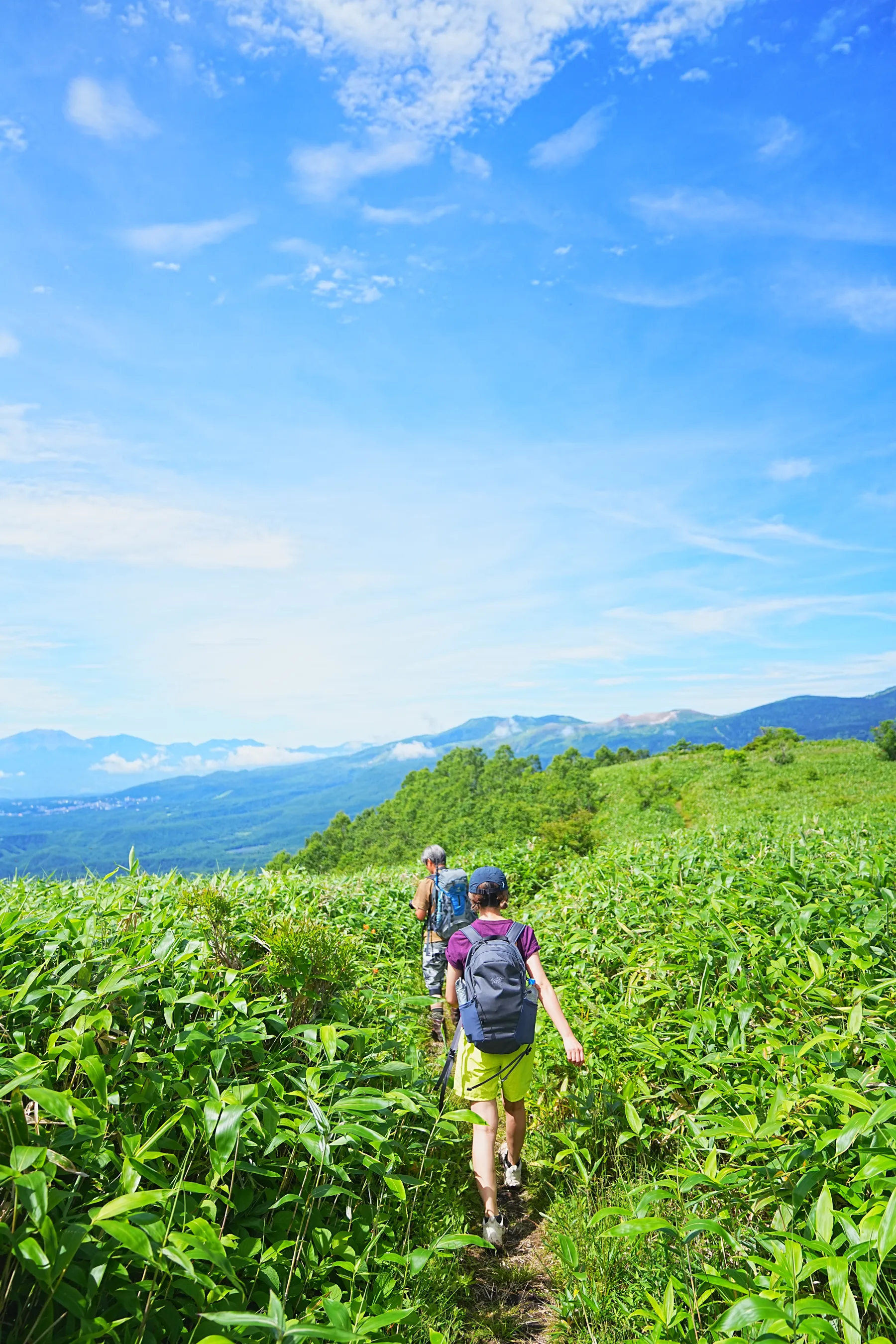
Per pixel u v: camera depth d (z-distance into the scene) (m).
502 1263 3.56
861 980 4.21
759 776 49.94
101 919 4.60
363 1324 2.22
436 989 6.66
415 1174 3.98
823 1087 2.76
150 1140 2.57
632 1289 3.00
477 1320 3.12
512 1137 4.09
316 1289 2.84
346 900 9.13
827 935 5.01
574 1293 3.08
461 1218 3.68
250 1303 2.63
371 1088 3.32
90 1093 2.95
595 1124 4.25
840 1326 2.26
